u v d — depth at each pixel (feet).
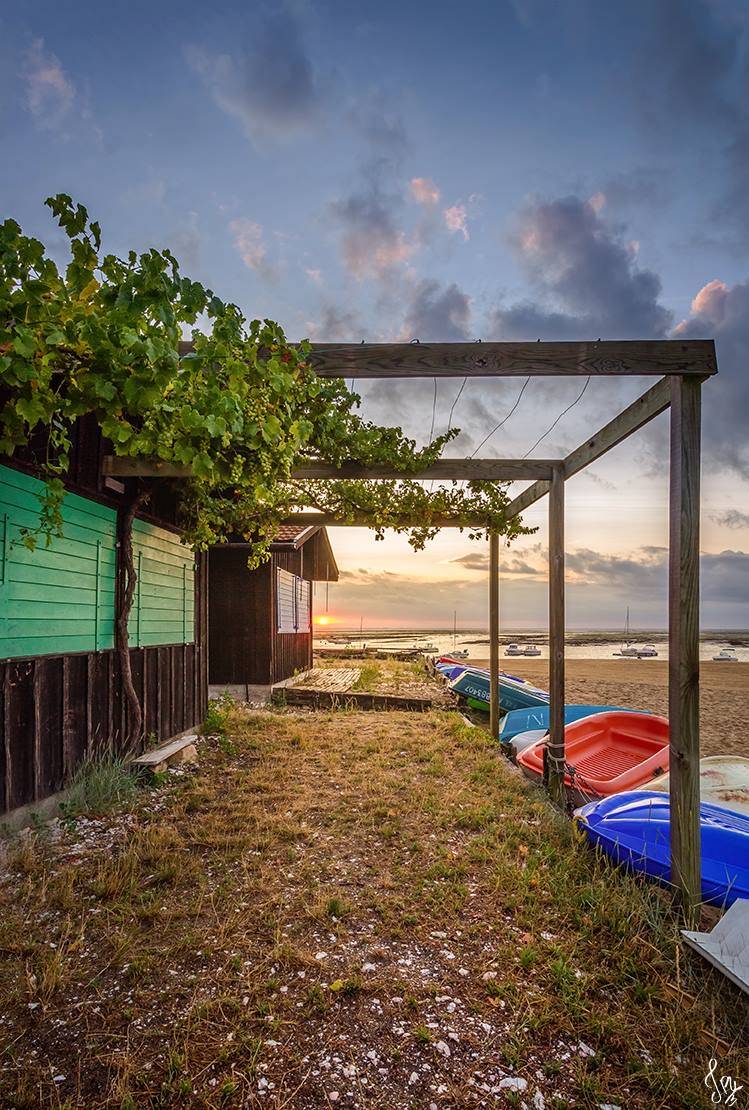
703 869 10.53
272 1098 6.07
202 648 24.66
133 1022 7.06
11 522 12.59
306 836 13.03
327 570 54.24
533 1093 6.25
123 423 9.71
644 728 23.43
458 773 18.66
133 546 18.56
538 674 66.85
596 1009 7.52
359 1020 7.22
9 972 7.92
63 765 14.32
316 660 66.90
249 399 12.33
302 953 8.45
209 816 14.19
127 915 9.40
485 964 8.40
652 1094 6.30
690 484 10.66
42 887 9.91
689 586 10.52
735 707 40.98
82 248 8.05
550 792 17.44
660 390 11.94
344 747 21.71
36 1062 6.44
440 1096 6.19
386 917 9.60
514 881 10.73
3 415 8.97
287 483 20.74
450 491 22.03
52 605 14.05
